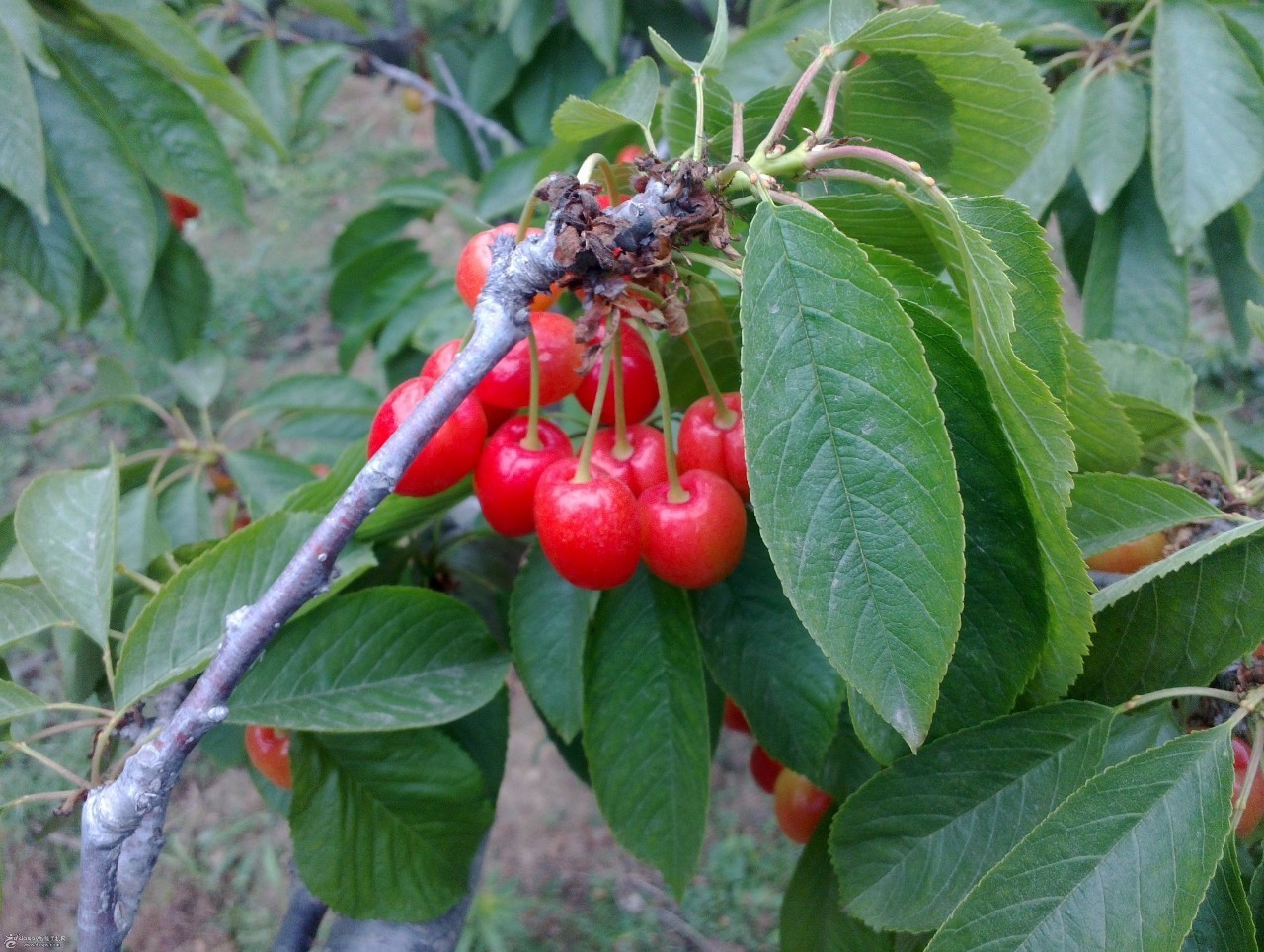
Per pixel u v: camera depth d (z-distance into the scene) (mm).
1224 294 425
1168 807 199
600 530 210
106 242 368
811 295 167
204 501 465
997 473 189
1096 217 420
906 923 223
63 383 1178
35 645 877
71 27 367
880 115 242
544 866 836
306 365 1204
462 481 263
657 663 261
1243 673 230
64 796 224
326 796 271
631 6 657
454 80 725
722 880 805
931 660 163
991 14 375
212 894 795
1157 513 244
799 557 164
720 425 232
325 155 1574
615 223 180
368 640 262
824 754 260
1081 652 203
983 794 227
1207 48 327
